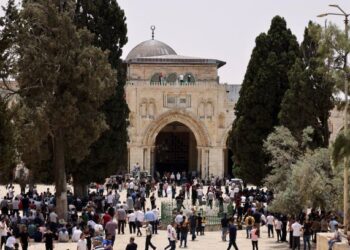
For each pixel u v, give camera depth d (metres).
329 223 48.78
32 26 52.78
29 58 50.75
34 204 55.72
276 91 66.69
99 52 54.78
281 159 53.25
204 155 106.88
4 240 41.25
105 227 46.34
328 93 58.66
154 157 110.94
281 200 49.84
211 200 69.81
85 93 54.50
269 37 68.81
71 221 53.56
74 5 57.31
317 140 59.62
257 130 66.69
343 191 46.97
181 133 115.88
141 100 106.12
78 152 55.28
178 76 107.50
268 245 50.41
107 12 66.06
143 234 54.81
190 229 55.12
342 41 49.00
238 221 61.31
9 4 49.44
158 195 83.12
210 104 106.75
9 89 51.56
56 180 55.25
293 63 67.06
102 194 75.38
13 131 40.22
